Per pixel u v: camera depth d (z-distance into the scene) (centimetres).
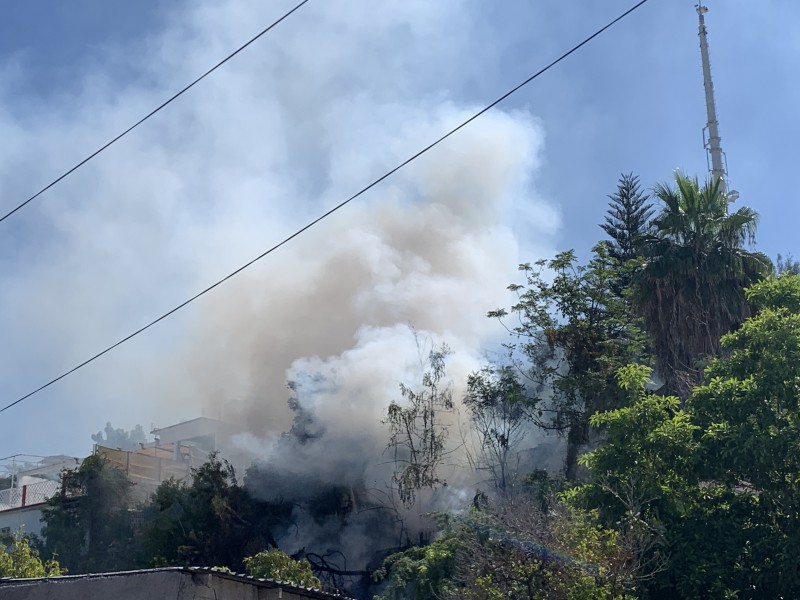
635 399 1958
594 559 1662
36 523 3859
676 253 3008
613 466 1864
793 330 1830
